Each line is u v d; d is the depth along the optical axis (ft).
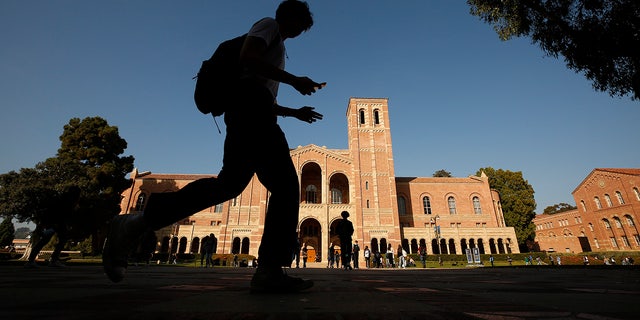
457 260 120.98
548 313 4.10
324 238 122.62
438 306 4.78
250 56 6.34
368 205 129.80
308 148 138.51
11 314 3.55
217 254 109.40
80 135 99.76
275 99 7.98
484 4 37.93
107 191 95.25
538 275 18.01
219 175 6.44
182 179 157.07
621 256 128.26
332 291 7.18
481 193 157.69
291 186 7.23
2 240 195.42
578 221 203.51
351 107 148.36
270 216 7.13
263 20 7.09
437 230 114.52
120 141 107.34
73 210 26.23
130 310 4.00
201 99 6.74
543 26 34.45
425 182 158.61
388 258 89.20
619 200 155.33
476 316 3.87
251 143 6.47
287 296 6.04
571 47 32.91
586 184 174.60
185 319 3.51
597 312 4.18
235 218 123.65
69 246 111.55
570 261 134.10
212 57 6.83
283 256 6.89
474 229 136.46
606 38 30.01
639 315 3.92
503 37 38.29
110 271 5.85
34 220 78.38
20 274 12.78
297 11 8.13
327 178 133.69
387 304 4.98
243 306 4.62
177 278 11.85
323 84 6.88
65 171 88.69
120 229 5.93
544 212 297.74
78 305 4.39
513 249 134.62
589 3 30.50
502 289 8.14
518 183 164.55
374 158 138.41
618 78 31.40
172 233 127.75
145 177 155.63
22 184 78.02
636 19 28.19
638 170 154.71
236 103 6.51
